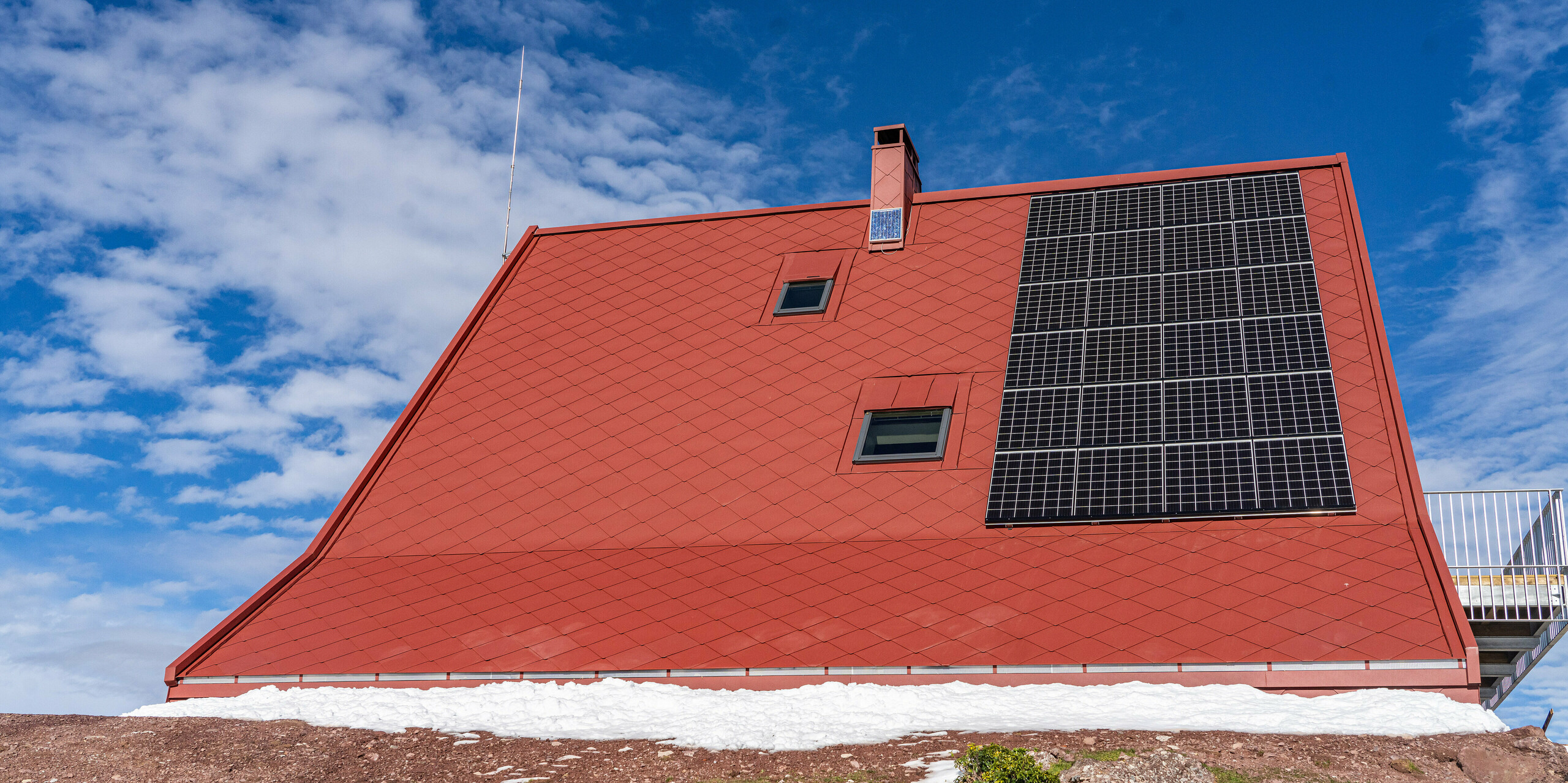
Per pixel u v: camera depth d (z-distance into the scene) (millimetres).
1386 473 16141
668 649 15305
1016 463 17672
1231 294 19844
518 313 24516
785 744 12445
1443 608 13547
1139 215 22672
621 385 21703
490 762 12562
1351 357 18141
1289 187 22188
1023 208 24094
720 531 17938
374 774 12281
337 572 18250
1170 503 16328
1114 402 18297
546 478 19766
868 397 19984
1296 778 10398
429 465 20562
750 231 25609
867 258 23781
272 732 13836
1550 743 10773
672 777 11695
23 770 12398
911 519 17375
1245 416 17359
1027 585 15461
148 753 12977
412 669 15516
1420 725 11789
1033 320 20562
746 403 20578
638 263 25406
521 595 16969
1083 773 10008
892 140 25000
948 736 12281
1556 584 15258
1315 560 14898
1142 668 13766
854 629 15141
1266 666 13359
